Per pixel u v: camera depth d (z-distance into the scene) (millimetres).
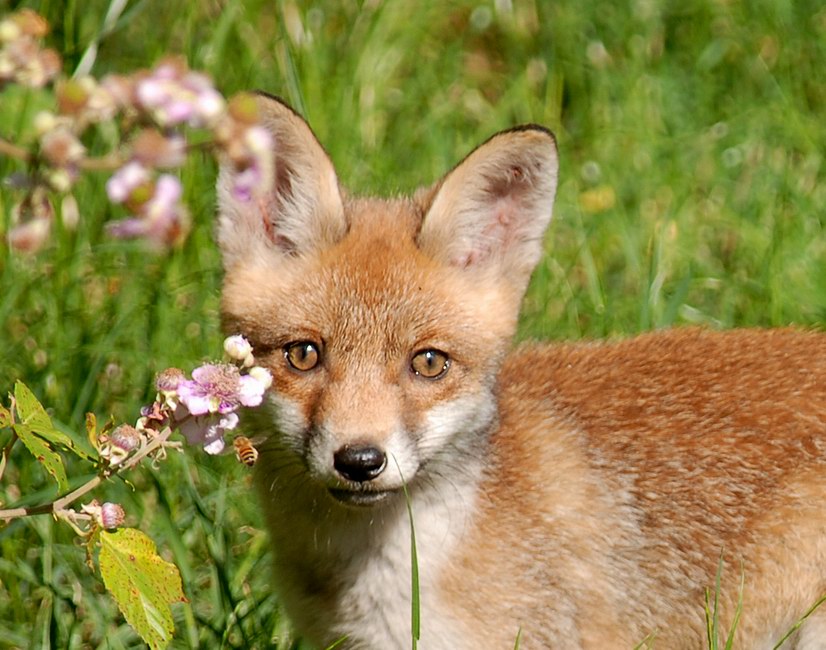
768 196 15031
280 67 15812
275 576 9953
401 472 8633
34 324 12805
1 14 15102
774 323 13172
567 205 14812
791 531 9789
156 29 16672
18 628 10570
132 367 12617
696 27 17516
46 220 5398
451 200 9406
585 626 9836
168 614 6922
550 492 9781
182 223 5328
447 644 9336
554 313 13500
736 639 9992
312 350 8953
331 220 9391
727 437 10062
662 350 10742
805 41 17109
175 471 11531
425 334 9000
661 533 9984
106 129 13875
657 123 16359
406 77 17234
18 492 11531
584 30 17578
